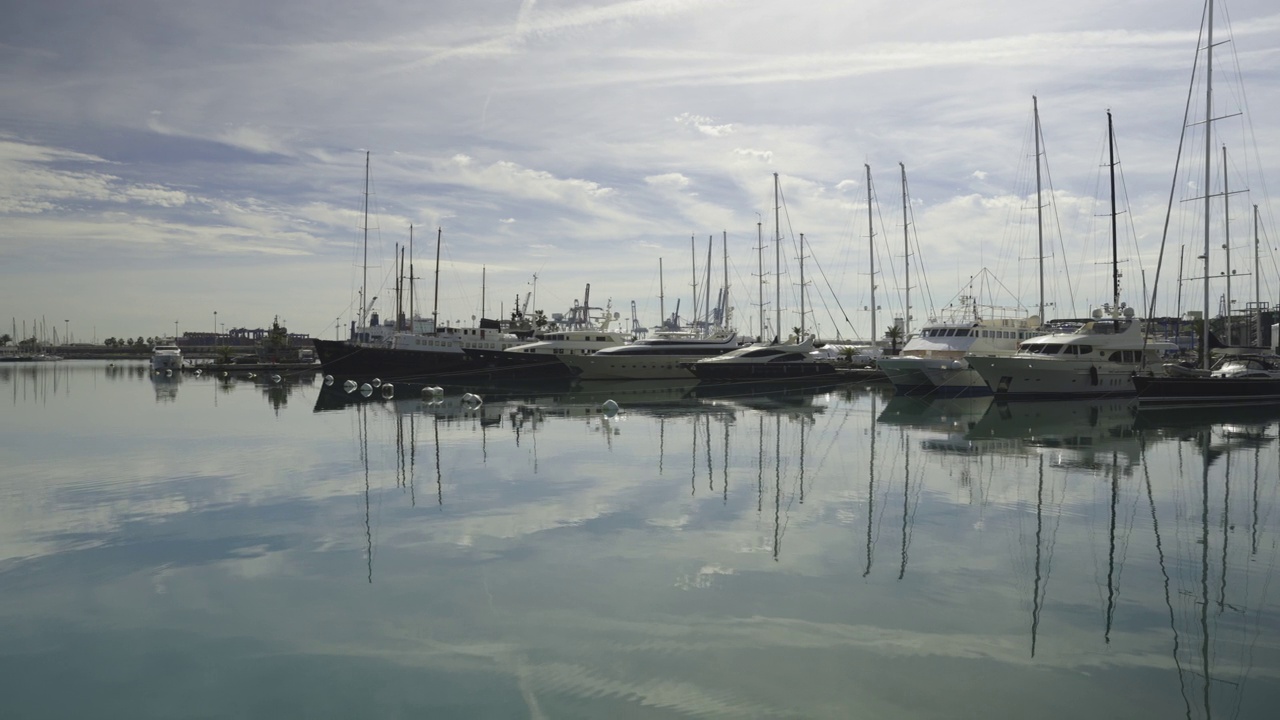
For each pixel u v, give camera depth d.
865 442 29.03
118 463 24.27
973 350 53.00
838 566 13.61
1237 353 47.12
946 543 15.12
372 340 85.19
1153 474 22.28
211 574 13.38
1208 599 12.03
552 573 13.25
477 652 10.23
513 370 71.19
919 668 9.70
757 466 23.58
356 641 10.61
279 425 34.66
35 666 9.95
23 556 14.45
